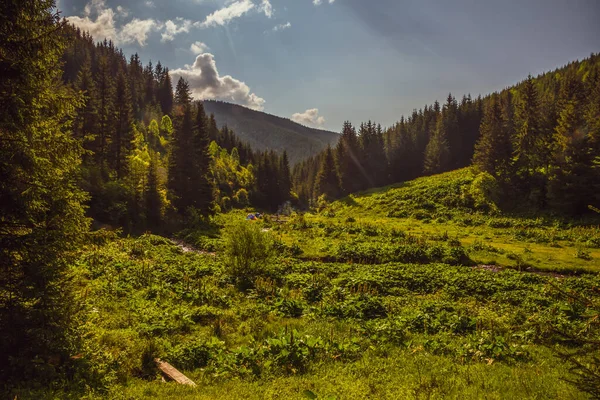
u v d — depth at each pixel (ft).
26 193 27.73
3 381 25.16
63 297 29.84
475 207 190.39
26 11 28.96
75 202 31.91
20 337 27.53
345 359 37.01
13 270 28.60
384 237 135.23
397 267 89.56
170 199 189.37
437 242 125.80
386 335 44.55
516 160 207.82
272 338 40.04
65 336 29.78
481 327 48.21
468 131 383.45
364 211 219.00
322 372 33.30
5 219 28.55
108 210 145.69
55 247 30.01
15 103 27.35
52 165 30.91
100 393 26.55
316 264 93.81
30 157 27.71
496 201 191.93
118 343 37.11
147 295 58.54
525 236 136.15
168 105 494.59
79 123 173.99
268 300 62.18
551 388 29.14
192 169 196.95
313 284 71.72
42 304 28.48
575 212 165.07
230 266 78.48
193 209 185.88
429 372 33.47
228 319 50.67
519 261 98.43
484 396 27.68
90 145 175.42
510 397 27.55
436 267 89.25
